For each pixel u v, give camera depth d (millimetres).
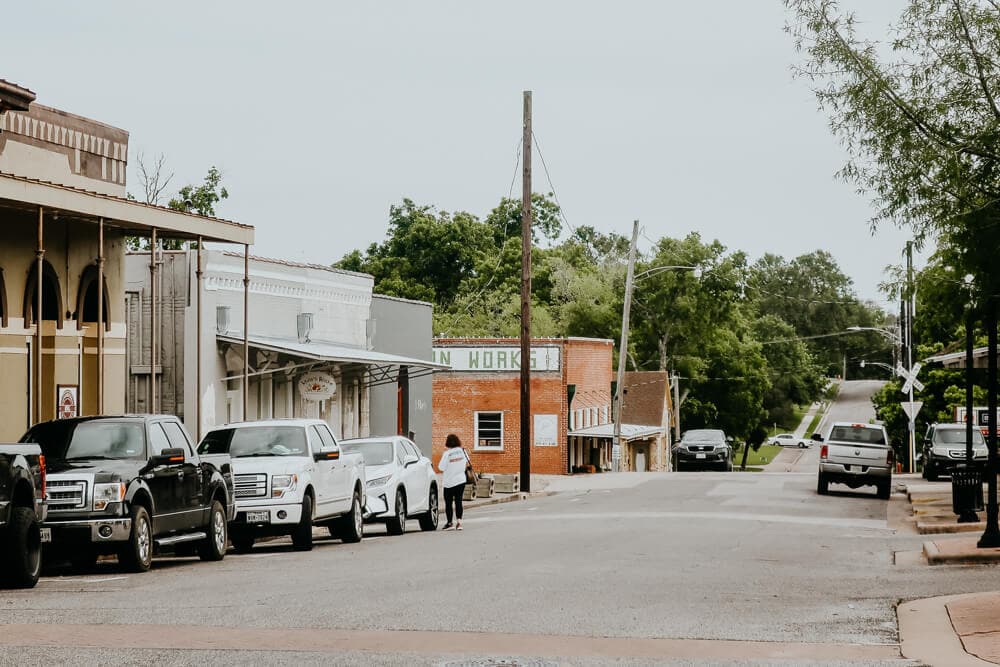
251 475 22344
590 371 68812
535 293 89000
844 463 39094
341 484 24516
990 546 21141
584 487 47375
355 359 32344
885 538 25688
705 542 24047
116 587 15570
